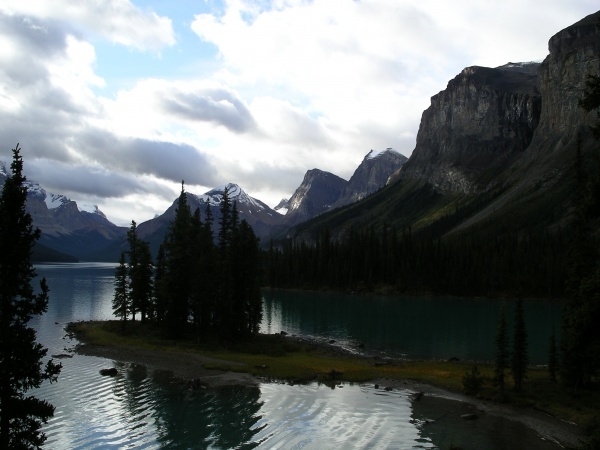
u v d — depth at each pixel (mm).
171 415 41500
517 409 43031
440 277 188750
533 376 53469
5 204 22703
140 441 35906
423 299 168875
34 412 22297
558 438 35875
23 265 22844
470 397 47156
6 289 22266
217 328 81062
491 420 40188
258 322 82250
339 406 44219
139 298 90375
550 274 175250
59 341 75875
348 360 66625
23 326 22547
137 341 75625
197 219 84312
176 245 79188
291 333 93188
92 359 62969
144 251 90500
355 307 140125
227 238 83438
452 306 144625
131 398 46125
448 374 56625
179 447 34938
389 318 115500
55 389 48688
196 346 72438
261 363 61219
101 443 35438
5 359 21656
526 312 129250
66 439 36062
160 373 55938
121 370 57188
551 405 42938
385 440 36000
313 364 61969
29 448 23078
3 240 22125
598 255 18203
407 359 69188
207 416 41375
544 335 90125
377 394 48281
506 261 188500
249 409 43250
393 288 187500
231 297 75750
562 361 47219
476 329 98500
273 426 39000
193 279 75562
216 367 58406
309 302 154000
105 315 114125
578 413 40562
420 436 36719
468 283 180500
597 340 16953
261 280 86000
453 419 40531
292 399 46312
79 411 42188
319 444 35500
